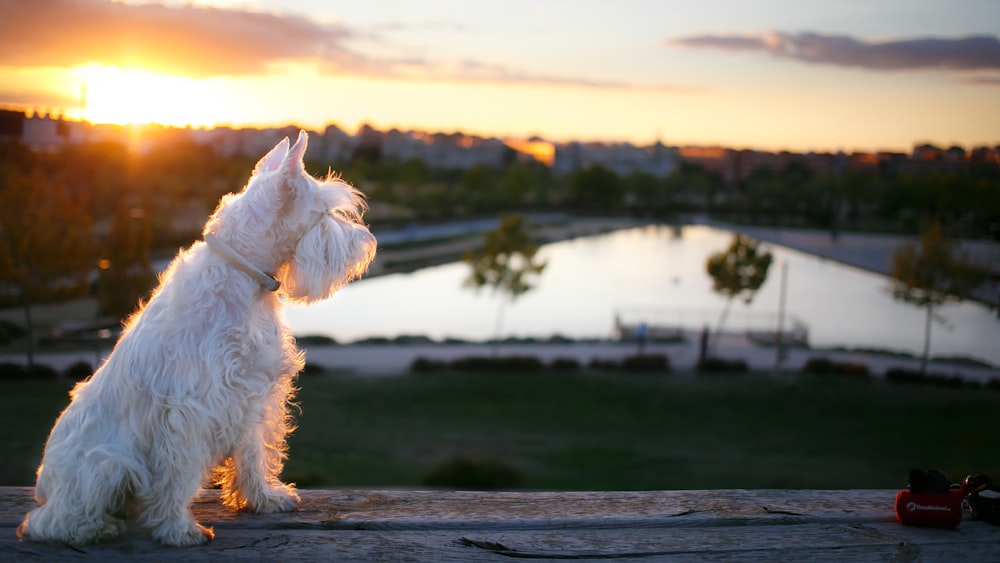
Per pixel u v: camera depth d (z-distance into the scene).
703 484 25.25
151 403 2.80
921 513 3.09
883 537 3.01
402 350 48.38
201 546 2.83
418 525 3.04
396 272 89.12
